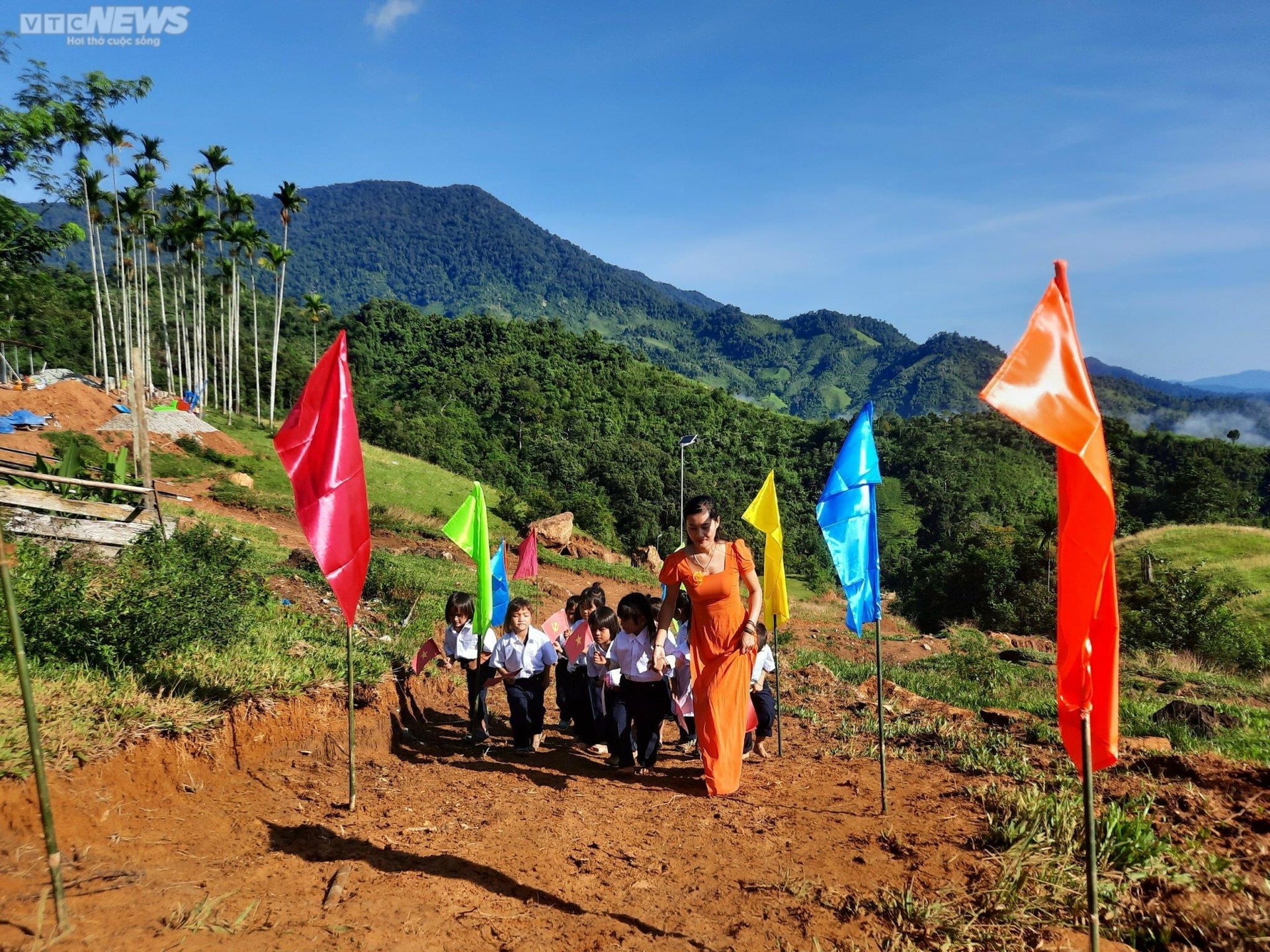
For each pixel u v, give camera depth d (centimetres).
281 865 403
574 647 769
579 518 4791
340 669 680
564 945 347
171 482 2983
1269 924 349
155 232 4825
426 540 2677
